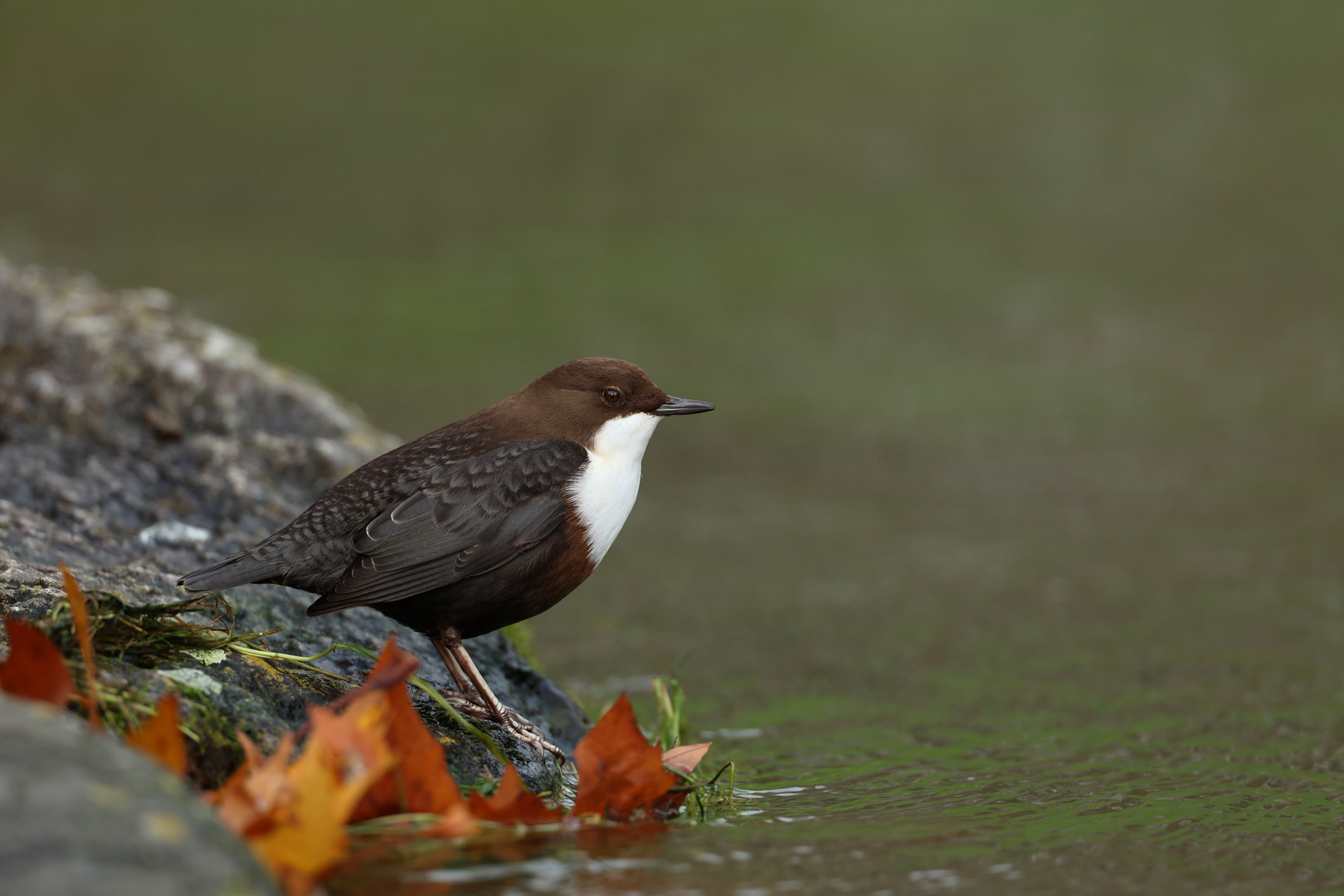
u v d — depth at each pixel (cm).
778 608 1010
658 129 2680
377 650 655
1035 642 920
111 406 852
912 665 878
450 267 2047
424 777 466
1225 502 1263
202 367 895
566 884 430
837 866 475
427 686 550
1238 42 3169
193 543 697
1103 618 970
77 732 358
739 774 655
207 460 804
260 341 1672
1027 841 518
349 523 596
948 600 1023
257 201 2342
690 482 1345
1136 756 677
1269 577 1057
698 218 2294
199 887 327
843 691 828
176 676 517
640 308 1878
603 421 640
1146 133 2728
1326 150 2617
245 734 507
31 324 925
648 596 1047
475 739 583
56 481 732
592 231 2236
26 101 2778
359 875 429
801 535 1203
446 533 590
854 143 2609
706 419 1517
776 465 1396
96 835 327
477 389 1505
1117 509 1252
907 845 508
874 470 1379
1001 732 734
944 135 2708
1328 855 508
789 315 1866
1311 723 736
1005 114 2781
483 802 481
